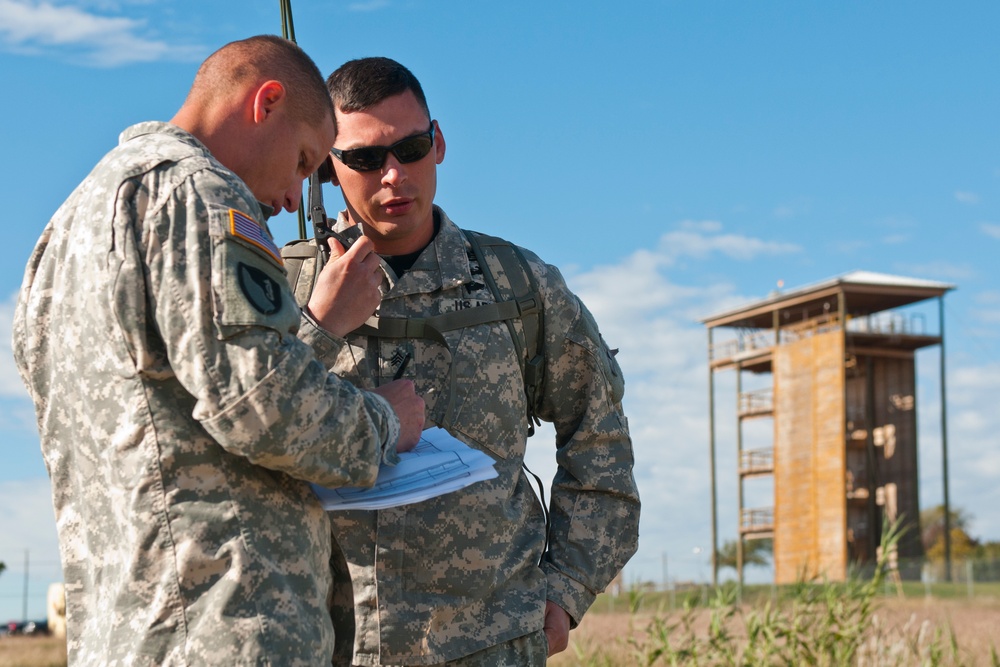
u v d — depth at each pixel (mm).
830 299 45375
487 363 3445
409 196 3465
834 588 7805
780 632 7680
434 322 3432
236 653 2176
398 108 3449
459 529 3295
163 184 2277
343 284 2830
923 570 36000
